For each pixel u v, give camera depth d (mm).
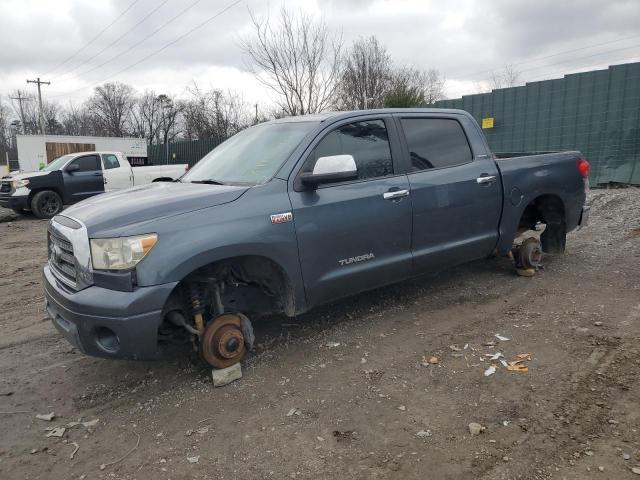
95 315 3129
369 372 3658
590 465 2559
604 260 6309
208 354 3533
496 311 4742
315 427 3020
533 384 3369
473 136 5148
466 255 4996
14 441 3053
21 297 6133
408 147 4594
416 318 4664
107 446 2961
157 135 69562
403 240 4426
